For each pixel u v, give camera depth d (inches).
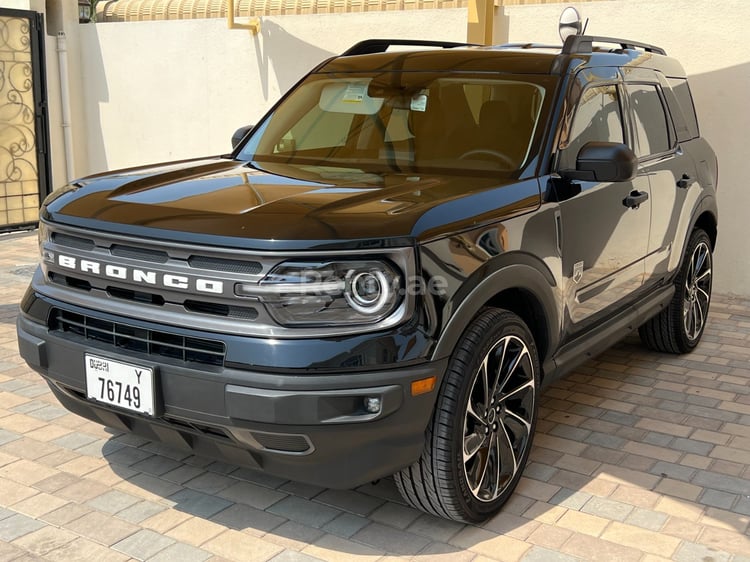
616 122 164.6
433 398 109.7
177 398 109.1
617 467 146.6
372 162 148.0
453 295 110.3
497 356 122.3
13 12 357.4
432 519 126.6
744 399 181.2
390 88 160.4
